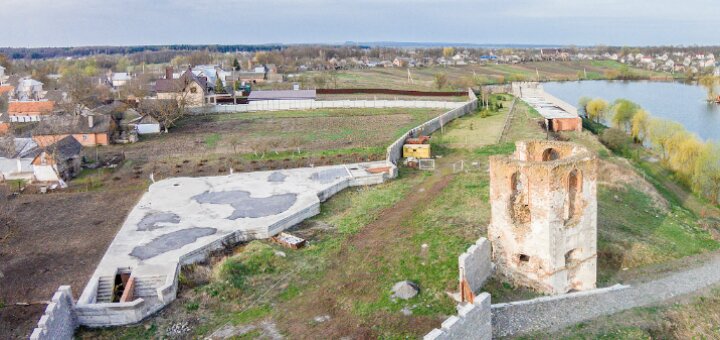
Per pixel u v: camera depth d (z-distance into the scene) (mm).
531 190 36594
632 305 37094
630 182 61688
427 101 118312
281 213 52812
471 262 36844
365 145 80938
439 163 72062
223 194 59844
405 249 43594
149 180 67750
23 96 135375
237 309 37188
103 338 34344
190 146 84375
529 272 38188
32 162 67125
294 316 35844
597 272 41531
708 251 45969
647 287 39625
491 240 40438
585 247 38469
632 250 44531
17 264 44469
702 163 67812
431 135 88812
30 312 36875
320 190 59469
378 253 43625
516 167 37281
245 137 89375
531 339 33062
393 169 66312
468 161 71500
